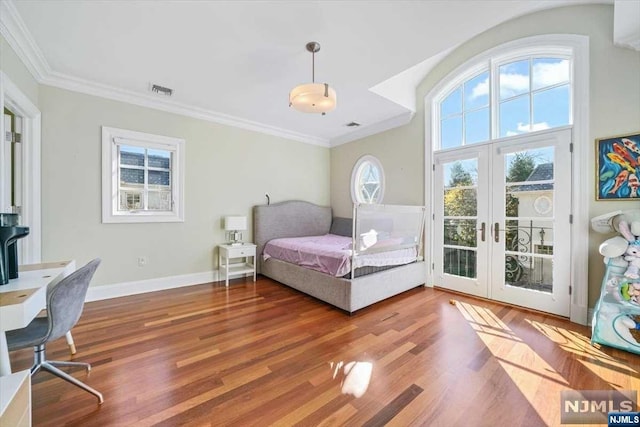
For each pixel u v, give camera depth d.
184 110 3.72
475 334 2.34
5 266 1.50
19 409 1.03
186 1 1.82
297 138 5.05
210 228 4.00
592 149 2.53
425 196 3.89
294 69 2.73
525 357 1.97
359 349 2.09
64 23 2.04
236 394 1.57
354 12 1.93
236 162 4.26
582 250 2.57
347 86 3.12
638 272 2.09
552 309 2.78
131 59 2.56
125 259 3.32
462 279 3.52
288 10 1.91
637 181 2.28
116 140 3.21
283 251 3.88
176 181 3.66
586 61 2.55
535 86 2.95
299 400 1.53
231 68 2.72
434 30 2.13
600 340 2.13
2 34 1.99
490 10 1.91
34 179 2.65
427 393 1.59
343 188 5.28
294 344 2.16
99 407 1.46
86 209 3.06
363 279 2.92
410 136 4.09
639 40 2.20
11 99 2.22
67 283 1.46
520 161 3.03
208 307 2.98
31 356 1.98
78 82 2.95
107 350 2.05
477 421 1.38
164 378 1.71
